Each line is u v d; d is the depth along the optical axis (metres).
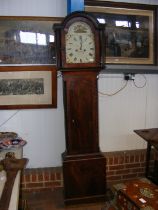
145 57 2.74
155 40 2.75
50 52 2.47
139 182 1.88
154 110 2.86
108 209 1.84
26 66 2.46
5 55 2.41
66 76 2.15
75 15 2.06
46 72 2.49
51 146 2.62
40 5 2.44
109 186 2.62
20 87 2.48
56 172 2.55
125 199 1.69
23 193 2.51
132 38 2.69
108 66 2.62
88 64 2.13
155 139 2.18
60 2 2.46
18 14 2.41
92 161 2.26
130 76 2.71
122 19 2.65
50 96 2.53
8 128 2.52
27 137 2.57
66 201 2.27
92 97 2.21
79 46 2.12
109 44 2.62
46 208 2.25
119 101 2.73
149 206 1.55
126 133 2.80
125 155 2.73
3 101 2.47
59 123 2.60
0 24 2.38
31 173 2.51
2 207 1.06
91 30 2.11
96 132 2.26
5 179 1.32
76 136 2.23
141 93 2.79
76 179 2.26
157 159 2.58
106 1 2.57
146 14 2.71
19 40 2.42
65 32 2.07
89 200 2.31
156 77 2.81
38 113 2.55
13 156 1.73
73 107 2.20
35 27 2.42
